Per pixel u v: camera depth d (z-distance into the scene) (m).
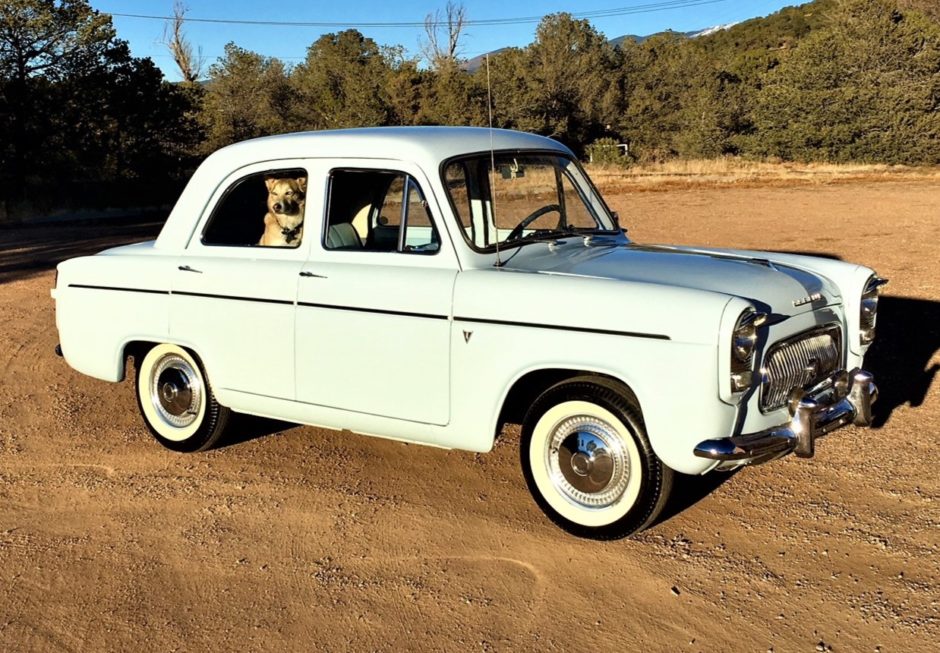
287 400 4.55
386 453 5.14
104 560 3.95
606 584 3.58
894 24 36.34
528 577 3.67
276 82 56.09
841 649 3.08
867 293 4.29
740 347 3.34
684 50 54.06
